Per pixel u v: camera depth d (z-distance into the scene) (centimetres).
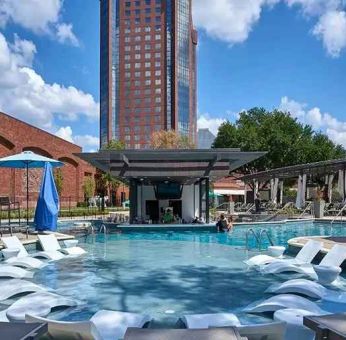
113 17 12006
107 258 1339
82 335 400
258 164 4691
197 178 2466
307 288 807
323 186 4325
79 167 4491
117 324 568
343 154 5225
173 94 11594
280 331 397
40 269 1135
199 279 1003
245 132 4716
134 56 11806
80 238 1928
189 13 12212
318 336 352
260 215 2931
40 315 642
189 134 12006
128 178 2458
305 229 2484
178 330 355
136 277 1030
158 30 11744
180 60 11812
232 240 1884
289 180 5669
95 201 4603
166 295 852
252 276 1033
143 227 2238
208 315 586
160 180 2542
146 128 11606
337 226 2634
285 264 1049
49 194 1723
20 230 1803
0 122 2975
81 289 905
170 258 1337
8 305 760
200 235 2097
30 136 3422
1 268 1000
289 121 4831
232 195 6819
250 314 705
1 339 324
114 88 11844
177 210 2581
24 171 3391
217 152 2069
